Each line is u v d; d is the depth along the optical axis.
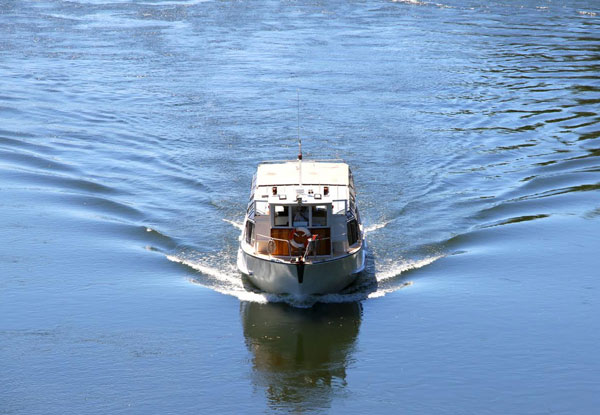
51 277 56.12
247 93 98.81
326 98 97.06
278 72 108.69
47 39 127.62
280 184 56.34
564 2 160.62
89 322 50.75
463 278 56.25
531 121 89.06
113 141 82.12
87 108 92.56
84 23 140.88
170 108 92.75
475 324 50.59
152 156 78.06
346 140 82.38
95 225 63.81
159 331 49.97
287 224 53.56
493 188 70.94
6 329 49.72
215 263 58.44
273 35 132.00
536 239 61.62
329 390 44.41
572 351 47.50
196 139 82.69
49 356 47.03
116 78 105.38
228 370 46.22
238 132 84.62
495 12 152.00
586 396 43.38
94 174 73.75
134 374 45.56
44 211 66.00
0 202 67.38
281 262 51.94
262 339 49.28
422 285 55.38
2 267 57.16
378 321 51.16
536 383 44.56
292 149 79.81
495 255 59.34
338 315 51.97
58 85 101.81
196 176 73.19
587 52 121.44
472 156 78.38
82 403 42.97
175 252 59.88
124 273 56.81
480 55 119.50
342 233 53.28
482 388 44.22
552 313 51.75
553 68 112.19
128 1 164.50
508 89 101.94
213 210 66.44
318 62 114.38
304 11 154.00
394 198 68.56
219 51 120.50
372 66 112.56
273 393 44.16
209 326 50.66
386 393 44.06
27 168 74.75
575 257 58.97
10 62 112.69
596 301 53.12
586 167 75.44
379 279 56.19
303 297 53.56
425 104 95.25
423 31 135.88
